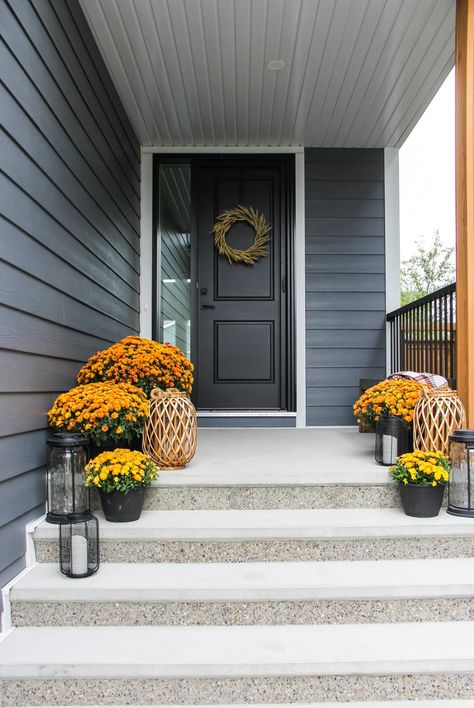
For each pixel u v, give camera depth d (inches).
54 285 100.8
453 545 92.4
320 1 116.7
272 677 69.7
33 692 69.6
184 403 108.0
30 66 89.2
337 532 90.8
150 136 182.2
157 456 106.0
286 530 90.4
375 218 192.1
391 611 80.8
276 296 193.0
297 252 190.1
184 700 69.5
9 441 81.3
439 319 141.3
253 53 135.6
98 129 133.1
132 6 117.3
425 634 77.2
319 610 80.3
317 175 191.6
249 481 101.6
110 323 146.6
